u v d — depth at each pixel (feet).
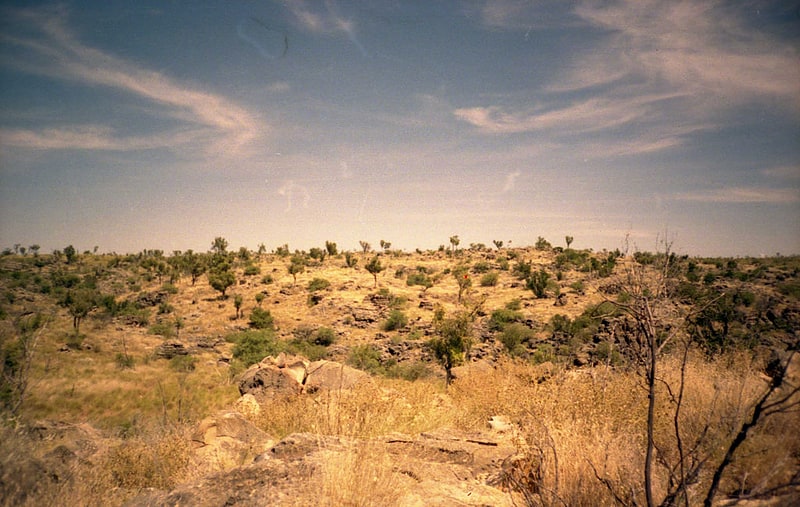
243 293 296.71
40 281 277.03
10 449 14.34
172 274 339.98
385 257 467.11
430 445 16.21
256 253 497.46
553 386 19.01
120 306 253.85
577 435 13.71
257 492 11.57
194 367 155.94
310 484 11.78
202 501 11.44
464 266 378.94
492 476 14.11
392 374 135.74
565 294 229.04
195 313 257.96
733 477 10.00
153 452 20.85
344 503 10.96
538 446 13.60
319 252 436.76
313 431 17.46
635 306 9.73
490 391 25.34
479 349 157.07
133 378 127.54
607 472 11.73
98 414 90.27
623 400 15.74
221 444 24.25
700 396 14.15
